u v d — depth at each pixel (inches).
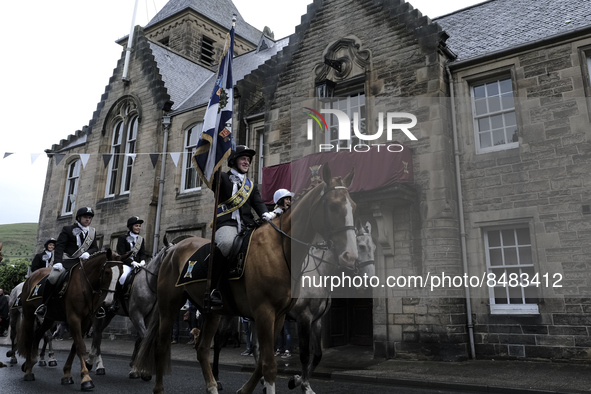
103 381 297.0
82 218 324.5
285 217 192.7
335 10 529.0
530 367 310.7
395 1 475.2
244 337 518.3
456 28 544.7
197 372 348.2
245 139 614.5
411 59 444.8
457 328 315.9
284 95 560.1
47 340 377.1
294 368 348.5
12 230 4945.9
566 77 384.5
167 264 236.7
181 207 658.8
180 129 700.7
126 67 802.2
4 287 955.3
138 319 319.9
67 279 288.4
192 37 1134.4
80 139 900.6
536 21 461.7
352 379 305.0
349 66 494.3
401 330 328.5
